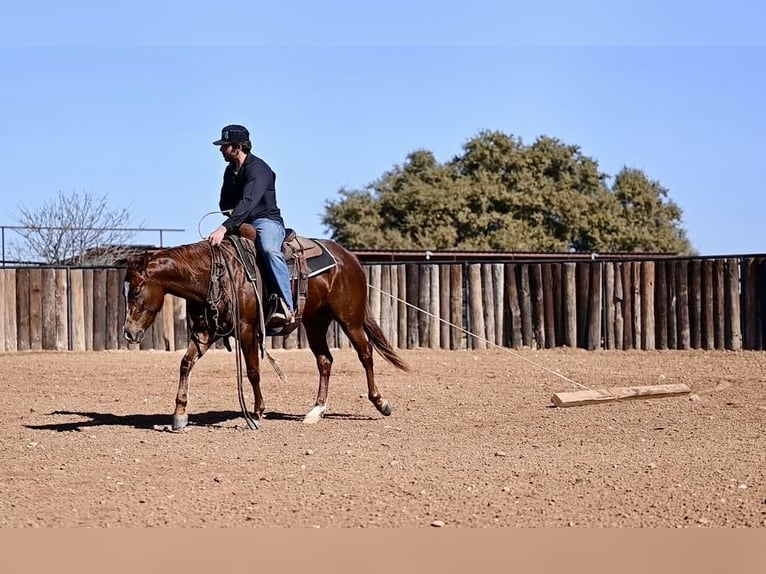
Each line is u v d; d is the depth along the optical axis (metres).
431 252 29.41
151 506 7.43
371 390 12.05
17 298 21.78
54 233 31.41
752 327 20.66
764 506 7.21
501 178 50.94
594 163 52.12
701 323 20.94
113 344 22.03
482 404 13.16
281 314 11.10
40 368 18.44
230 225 10.67
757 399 13.12
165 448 9.85
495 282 21.97
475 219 47.88
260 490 7.93
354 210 50.16
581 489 7.85
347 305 11.84
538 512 7.17
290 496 7.71
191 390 15.12
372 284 22.16
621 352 20.97
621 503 7.38
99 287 22.05
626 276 21.34
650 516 7.03
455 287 22.09
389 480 8.24
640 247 49.19
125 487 8.06
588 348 21.52
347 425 11.41
